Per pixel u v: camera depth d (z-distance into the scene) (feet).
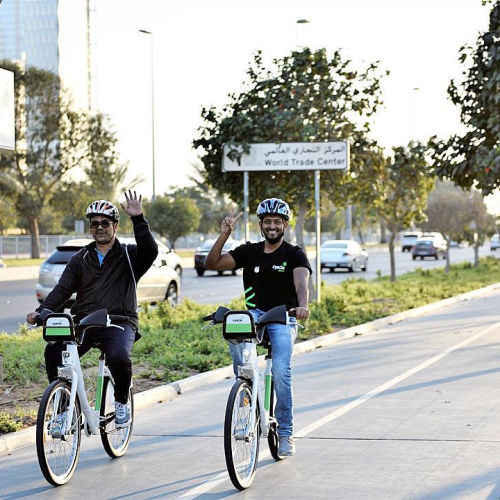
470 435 37.17
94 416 32.32
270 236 32.55
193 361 56.85
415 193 138.92
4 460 34.47
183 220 300.40
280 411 32.96
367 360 60.49
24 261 246.06
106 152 273.33
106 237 33.35
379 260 279.28
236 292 137.59
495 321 86.48
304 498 28.63
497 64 74.95
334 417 41.32
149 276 100.22
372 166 103.45
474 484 29.73
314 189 99.66
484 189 78.38
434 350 65.00
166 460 34.17
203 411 44.21
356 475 31.22
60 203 280.51
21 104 263.90
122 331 33.22
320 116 98.02
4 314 100.94
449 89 79.51
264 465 32.89
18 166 267.80
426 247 280.51
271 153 93.30
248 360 30.53
